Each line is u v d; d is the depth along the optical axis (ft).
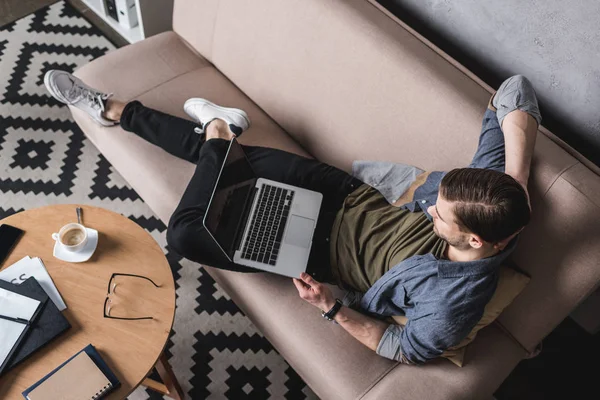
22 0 8.48
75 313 4.57
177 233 5.14
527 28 4.96
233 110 5.83
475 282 4.29
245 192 5.28
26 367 4.29
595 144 5.11
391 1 5.95
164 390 5.46
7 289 4.55
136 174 5.96
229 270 5.20
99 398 4.23
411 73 4.99
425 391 4.57
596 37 4.53
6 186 6.81
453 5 5.41
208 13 6.28
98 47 8.17
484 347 4.88
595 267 4.20
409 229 4.97
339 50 5.32
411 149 5.18
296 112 5.90
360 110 5.38
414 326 4.50
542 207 4.36
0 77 7.66
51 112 7.43
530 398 5.90
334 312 4.71
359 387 4.70
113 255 4.91
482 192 3.82
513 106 4.37
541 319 4.69
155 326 4.60
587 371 6.14
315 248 5.31
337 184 5.55
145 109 5.84
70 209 5.13
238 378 5.87
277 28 5.68
